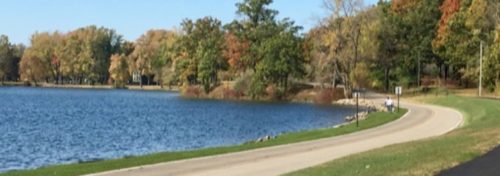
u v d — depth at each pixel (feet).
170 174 72.23
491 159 69.97
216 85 434.71
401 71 364.58
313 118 240.73
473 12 293.84
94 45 596.29
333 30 342.85
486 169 62.75
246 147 105.60
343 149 101.24
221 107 321.73
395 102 269.64
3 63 627.87
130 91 552.41
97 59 597.52
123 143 145.07
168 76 497.46
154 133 173.58
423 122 166.50
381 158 75.41
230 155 91.91
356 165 69.56
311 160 85.56
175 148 134.82
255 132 181.47
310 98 369.30
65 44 600.80
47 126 193.98
